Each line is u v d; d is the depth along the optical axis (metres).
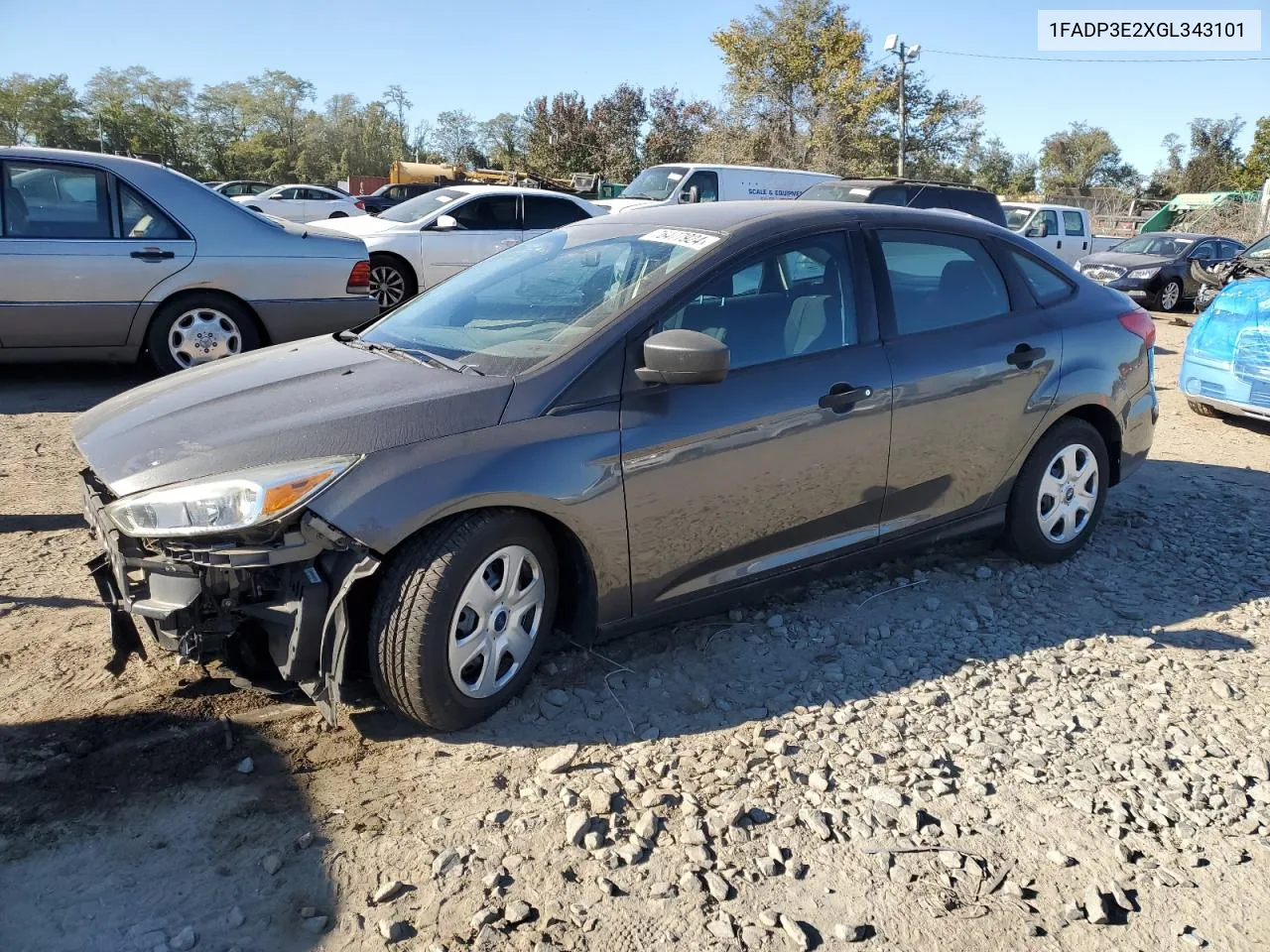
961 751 3.09
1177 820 2.79
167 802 2.72
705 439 3.33
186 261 7.16
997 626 3.94
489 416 3.04
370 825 2.66
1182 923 2.42
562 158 48.69
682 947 2.29
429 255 11.67
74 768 2.83
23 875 2.43
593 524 3.14
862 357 3.76
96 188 6.98
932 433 3.94
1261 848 2.69
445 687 2.94
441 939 2.29
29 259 6.72
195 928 2.30
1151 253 18.20
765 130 40.06
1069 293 4.57
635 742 3.07
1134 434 4.74
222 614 2.88
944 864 2.59
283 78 78.88
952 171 44.34
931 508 4.07
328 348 3.83
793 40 39.19
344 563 2.82
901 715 3.27
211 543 2.80
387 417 2.97
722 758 2.99
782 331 3.62
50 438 6.09
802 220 3.79
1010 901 2.47
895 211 4.11
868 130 39.88
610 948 2.27
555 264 3.91
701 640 3.73
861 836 2.68
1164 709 3.36
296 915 2.35
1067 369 4.34
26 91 71.31
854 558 3.93
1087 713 3.32
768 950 2.29
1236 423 7.76
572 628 3.37
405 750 2.99
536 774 2.89
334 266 7.69
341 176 78.69
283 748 2.97
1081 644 3.79
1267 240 8.71
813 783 2.87
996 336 4.15
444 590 2.86
